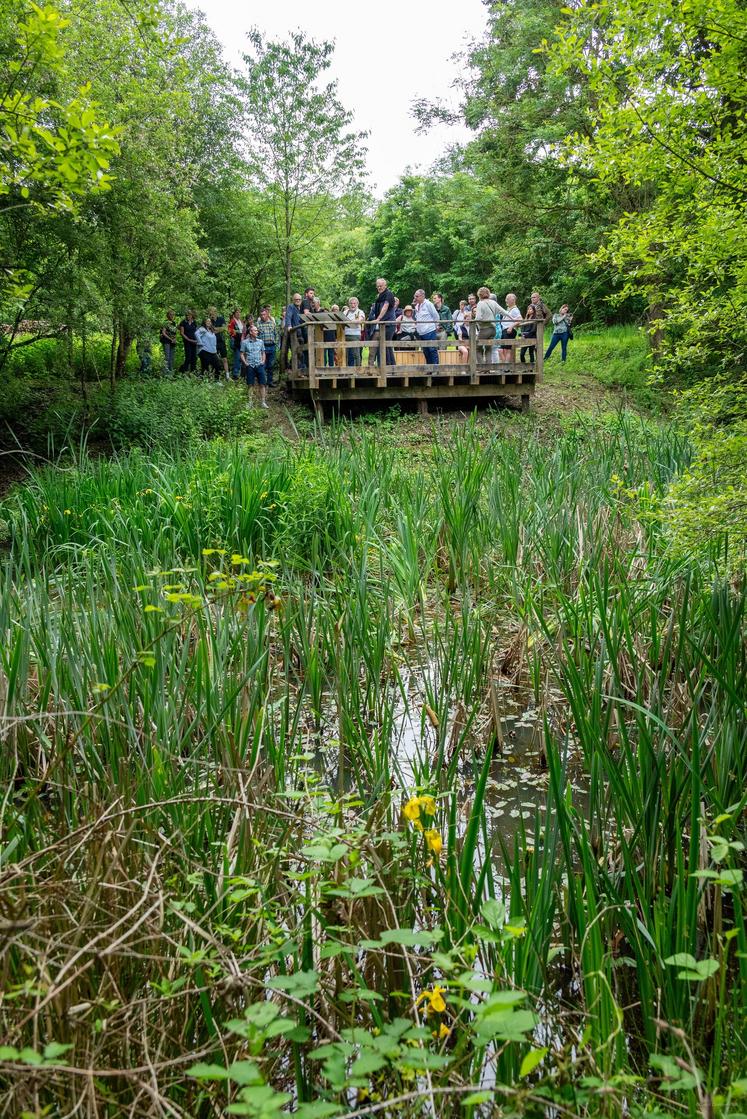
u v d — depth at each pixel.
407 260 40.00
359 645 5.83
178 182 15.92
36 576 6.27
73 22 12.44
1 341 14.65
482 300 16.73
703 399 5.31
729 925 3.32
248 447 13.59
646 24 4.47
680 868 2.80
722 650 4.59
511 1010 1.78
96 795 3.31
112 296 14.29
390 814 3.62
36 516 9.13
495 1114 2.17
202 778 4.09
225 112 20.80
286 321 17.41
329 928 2.52
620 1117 2.16
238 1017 2.52
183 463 11.28
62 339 14.84
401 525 8.15
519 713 5.75
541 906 2.82
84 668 4.44
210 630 4.95
